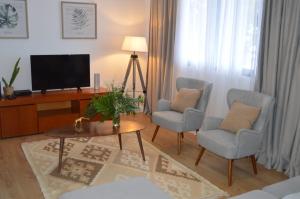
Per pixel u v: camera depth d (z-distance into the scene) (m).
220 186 3.12
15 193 2.86
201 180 3.21
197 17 4.61
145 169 3.42
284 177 3.35
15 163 3.51
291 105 3.29
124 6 5.52
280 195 2.03
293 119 3.29
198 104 4.10
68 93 4.79
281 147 3.45
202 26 4.53
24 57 4.79
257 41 3.65
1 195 2.82
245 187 3.12
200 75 4.65
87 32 5.25
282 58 3.38
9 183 3.04
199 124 4.01
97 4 5.26
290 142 3.34
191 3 4.68
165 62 5.23
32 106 4.44
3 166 3.42
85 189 2.10
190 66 4.86
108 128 3.50
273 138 3.57
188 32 4.81
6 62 4.68
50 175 3.21
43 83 4.74
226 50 4.14
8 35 4.61
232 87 4.08
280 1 3.28
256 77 3.61
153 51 5.47
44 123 4.58
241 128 3.24
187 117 3.87
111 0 5.38
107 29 5.44
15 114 4.34
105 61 5.54
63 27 5.02
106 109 3.47
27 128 4.46
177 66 5.05
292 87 3.27
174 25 4.93
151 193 2.06
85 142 4.20
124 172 3.33
